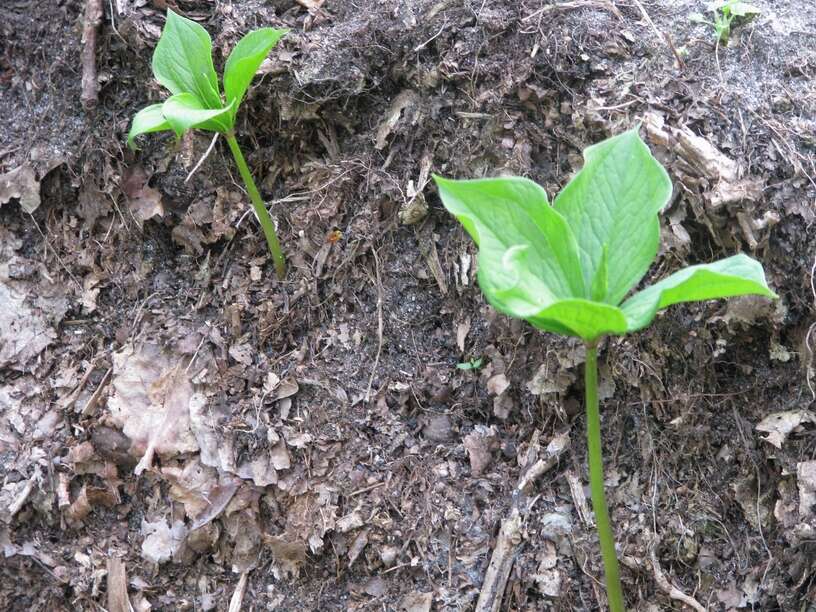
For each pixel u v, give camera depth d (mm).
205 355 336
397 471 319
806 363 292
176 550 310
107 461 321
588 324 211
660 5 342
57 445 325
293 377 332
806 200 293
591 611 295
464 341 336
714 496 302
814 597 281
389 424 328
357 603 304
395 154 347
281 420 325
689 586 296
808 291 290
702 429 305
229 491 313
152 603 308
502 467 322
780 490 292
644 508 304
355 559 306
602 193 235
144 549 311
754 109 308
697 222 301
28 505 318
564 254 225
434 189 342
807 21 336
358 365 338
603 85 319
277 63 339
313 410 328
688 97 312
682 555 299
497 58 332
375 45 342
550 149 328
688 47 325
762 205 292
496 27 333
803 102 310
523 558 301
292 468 317
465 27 336
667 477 307
